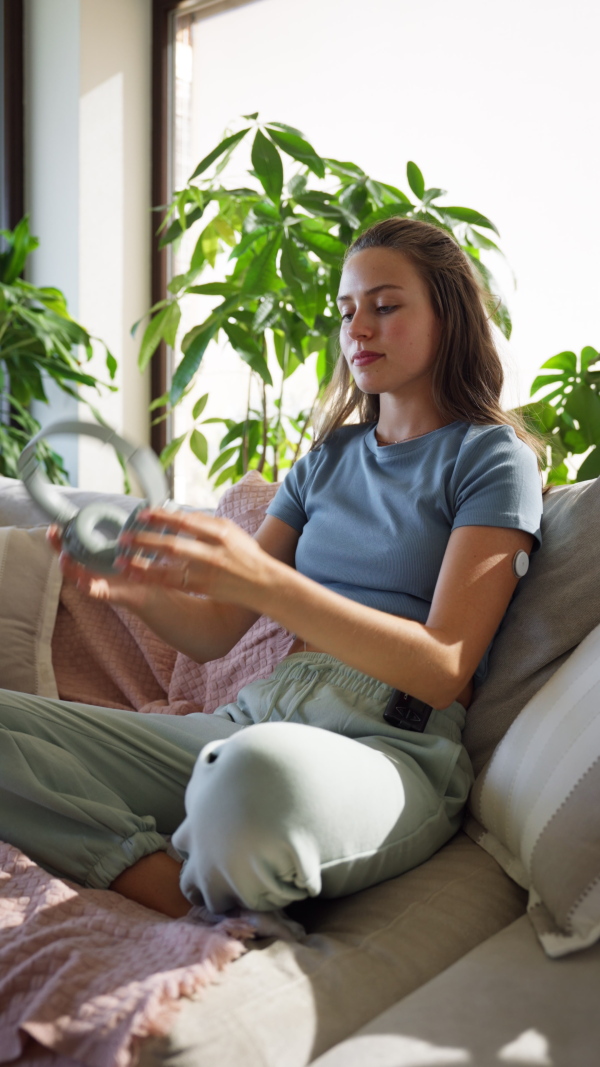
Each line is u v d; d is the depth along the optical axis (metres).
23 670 1.52
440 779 0.94
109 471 3.03
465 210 1.85
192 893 0.79
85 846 0.89
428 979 0.72
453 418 1.12
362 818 0.78
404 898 0.81
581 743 0.82
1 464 2.73
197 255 2.10
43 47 2.91
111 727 1.00
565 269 2.12
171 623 1.08
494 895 0.84
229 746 0.76
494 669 1.06
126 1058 0.59
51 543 0.95
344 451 1.22
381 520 1.08
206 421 2.24
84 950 0.69
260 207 1.93
